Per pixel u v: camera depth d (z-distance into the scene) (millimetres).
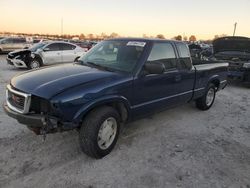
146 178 3111
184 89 4992
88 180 3010
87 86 3205
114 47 4320
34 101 3119
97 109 3361
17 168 3164
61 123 3057
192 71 5109
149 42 4148
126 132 4477
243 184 3107
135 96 3814
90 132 3258
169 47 4547
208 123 5258
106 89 3342
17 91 3232
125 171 3236
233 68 9547
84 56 4590
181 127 4918
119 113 3865
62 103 2963
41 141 3910
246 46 10117
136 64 3848
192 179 3145
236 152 3965
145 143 4078
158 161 3529
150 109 4227
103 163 3395
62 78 3332
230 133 4773
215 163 3570
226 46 10562
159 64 3691
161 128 4793
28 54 12180
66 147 3771
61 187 2859
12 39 23031
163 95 4410
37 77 3434
